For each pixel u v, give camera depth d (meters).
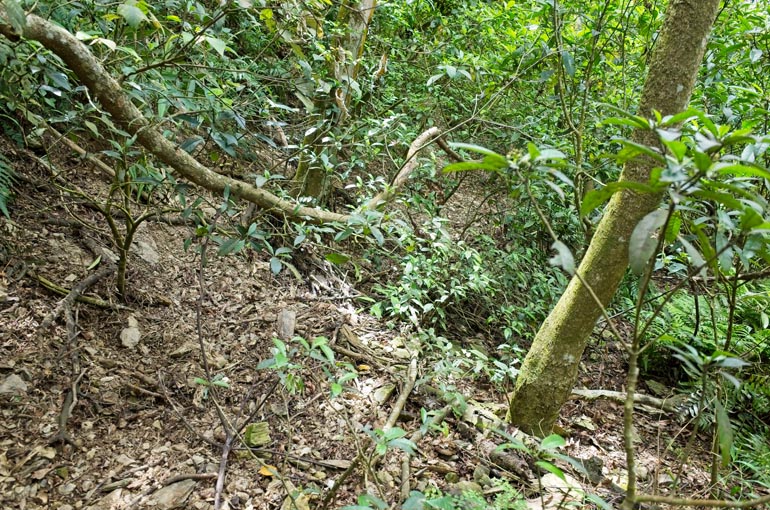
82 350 2.44
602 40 3.64
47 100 2.61
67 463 2.02
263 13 2.59
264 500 2.03
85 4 2.47
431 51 4.28
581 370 3.58
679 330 3.56
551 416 2.66
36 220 2.83
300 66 3.00
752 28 3.16
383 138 3.62
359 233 2.66
